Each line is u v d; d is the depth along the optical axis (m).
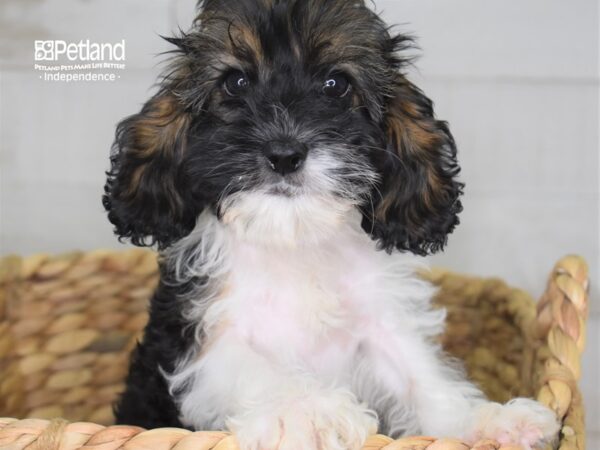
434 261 0.75
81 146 0.74
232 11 0.44
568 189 0.74
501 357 0.60
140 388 0.48
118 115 0.73
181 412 0.44
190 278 0.46
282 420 0.37
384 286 0.47
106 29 0.72
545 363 0.45
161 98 0.46
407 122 0.46
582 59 0.72
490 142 0.73
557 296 0.47
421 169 0.47
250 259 0.45
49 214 0.75
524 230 0.75
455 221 0.49
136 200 0.47
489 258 0.75
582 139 0.73
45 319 0.65
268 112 0.41
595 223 0.74
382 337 0.47
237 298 0.45
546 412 0.42
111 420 0.65
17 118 0.73
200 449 0.34
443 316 0.49
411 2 0.71
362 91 0.45
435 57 0.72
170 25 0.72
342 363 0.46
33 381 0.64
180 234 0.47
